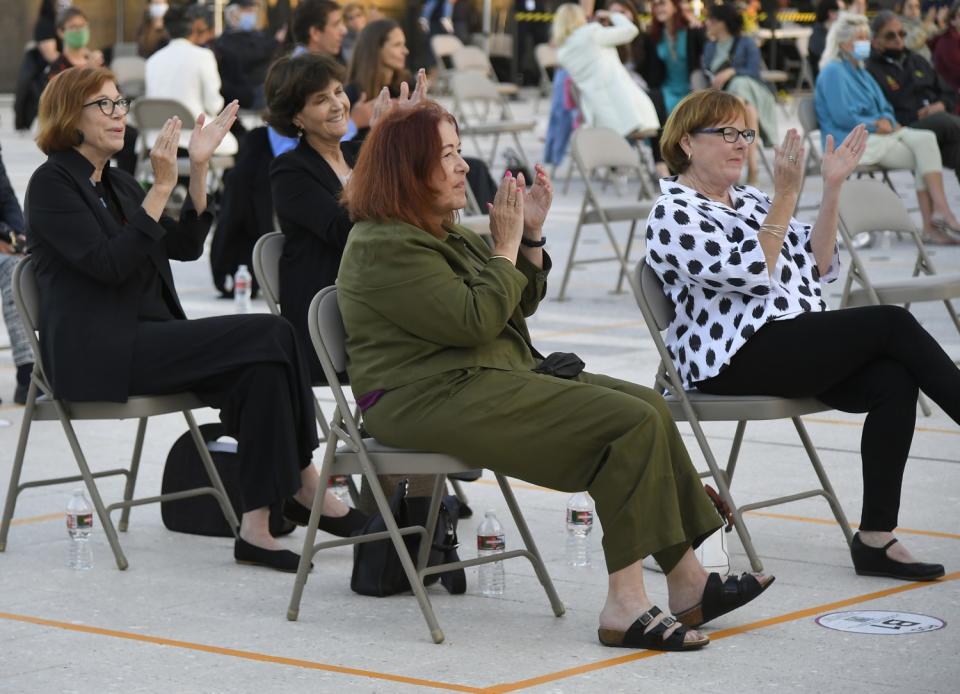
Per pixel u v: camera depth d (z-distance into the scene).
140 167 23.12
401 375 7.54
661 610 7.60
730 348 8.51
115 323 8.82
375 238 7.53
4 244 12.91
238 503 9.59
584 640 7.45
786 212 8.48
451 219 7.92
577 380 7.73
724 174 8.78
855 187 12.99
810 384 8.42
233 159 23.20
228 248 18.22
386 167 7.54
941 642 7.27
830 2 35.38
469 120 40.53
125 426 12.78
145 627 7.75
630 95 26.84
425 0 46.84
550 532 9.64
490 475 11.18
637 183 29.59
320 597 8.30
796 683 6.72
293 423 8.81
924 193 21.67
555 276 20.47
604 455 7.25
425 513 8.34
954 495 10.18
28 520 9.94
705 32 28.03
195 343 8.77
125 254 8.70
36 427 12.69
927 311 17.09
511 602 8.17
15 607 8.10
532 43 49.28
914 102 22.09
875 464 8.38
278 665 7.10
